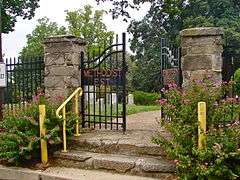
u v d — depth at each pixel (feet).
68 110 25.90
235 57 26.73
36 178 21.52
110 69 26.73
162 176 19.95
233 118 19.90
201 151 17.99
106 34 96.02
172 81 25.61
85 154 22.81
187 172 18.34
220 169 17.53
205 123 19.07
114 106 45.60
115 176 20.52
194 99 20.22
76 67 27.14
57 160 23.12
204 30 22.93
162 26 117.08
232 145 17.87
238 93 26.58
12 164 23.43
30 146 22.38
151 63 102.78
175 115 20.43
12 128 23.54
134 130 26.96
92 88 29.30
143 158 21.58
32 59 28.50
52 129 22.98
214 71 22.94
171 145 19.49
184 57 23.53
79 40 27.30
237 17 111.34
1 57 29.12
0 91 28.71
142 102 79.41
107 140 23.57
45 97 26.35
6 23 89.10
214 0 113.80
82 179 20.15
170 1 71.15
